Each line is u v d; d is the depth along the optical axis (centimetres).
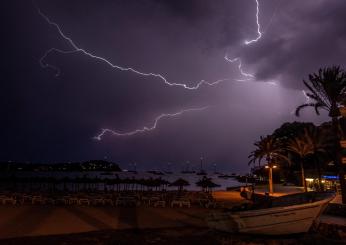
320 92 2359
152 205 2620
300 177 5238
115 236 1348
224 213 1475
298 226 1439
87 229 1498
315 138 3528
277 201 1655
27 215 1938
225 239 1377
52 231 1439
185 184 3803
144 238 1327
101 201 2659
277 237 1459
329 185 4019
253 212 1424
